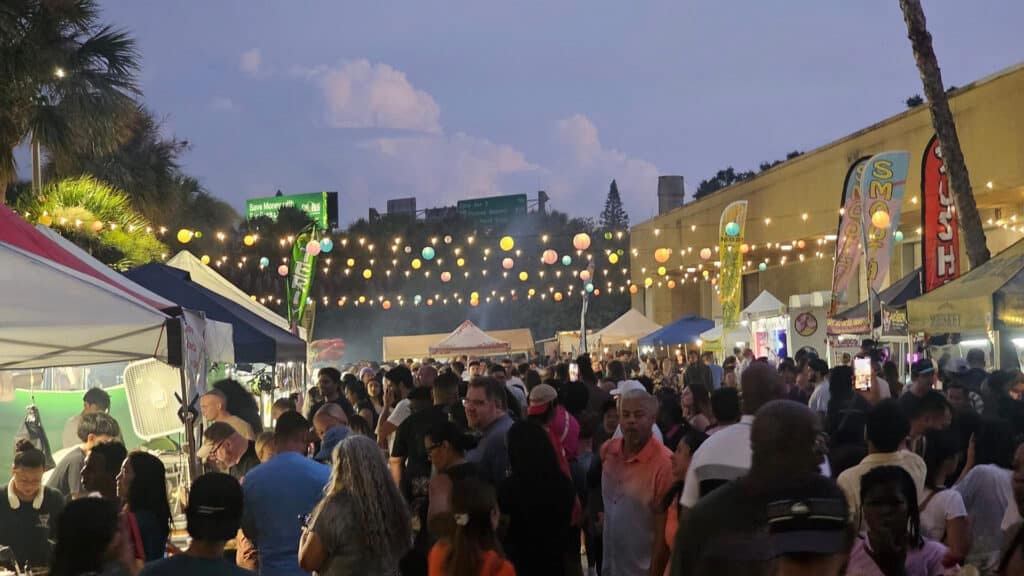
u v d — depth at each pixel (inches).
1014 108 889.5
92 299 286.0
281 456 236.7
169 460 461.7
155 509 215.9
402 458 306.0
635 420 249.1
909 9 584.7
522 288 2472.9
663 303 1925.4
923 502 207.9
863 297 1218.6
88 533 153.3
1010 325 410.0
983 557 205.6
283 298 1973.4
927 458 217.3
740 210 876.0
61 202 762.2
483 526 182.2
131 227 824.9
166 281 522.6
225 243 1807.3
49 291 281.9
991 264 451.8
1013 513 212.7
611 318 2458.2
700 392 351.6
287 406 404.5
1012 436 255.9
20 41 684.1
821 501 117.4
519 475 229.1
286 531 228.5
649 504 246.4
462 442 241.8
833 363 838.5
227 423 315.6
